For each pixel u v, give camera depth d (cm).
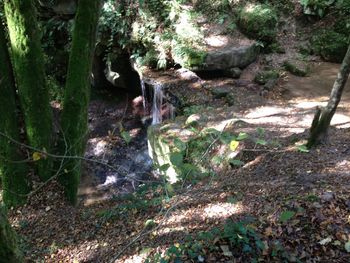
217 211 461
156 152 748
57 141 631
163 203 512
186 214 479
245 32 1024
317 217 399
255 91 909
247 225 410
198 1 1079
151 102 1022
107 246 484
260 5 1048
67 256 496
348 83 906
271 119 761
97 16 601
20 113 624
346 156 535
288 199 439
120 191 832
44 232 564
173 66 1016
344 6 1032
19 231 571
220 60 944
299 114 777
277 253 372
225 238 397
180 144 338
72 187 632
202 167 627
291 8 1098
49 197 624
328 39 1017
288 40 1066
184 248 394
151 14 1005
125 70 1105
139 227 500
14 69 595
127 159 930
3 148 600
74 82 604
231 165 597
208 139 659
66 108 613
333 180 466
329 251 367
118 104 1112
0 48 585
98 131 1020
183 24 993
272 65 1001
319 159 540
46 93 604
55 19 1002
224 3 1060
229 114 805
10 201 617
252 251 377
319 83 922
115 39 1036
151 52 1001
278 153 588
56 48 1100
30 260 502
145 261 386
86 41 596
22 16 553
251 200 464
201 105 866
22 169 612
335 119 729
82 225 562
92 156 940
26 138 625
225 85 936
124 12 1021
